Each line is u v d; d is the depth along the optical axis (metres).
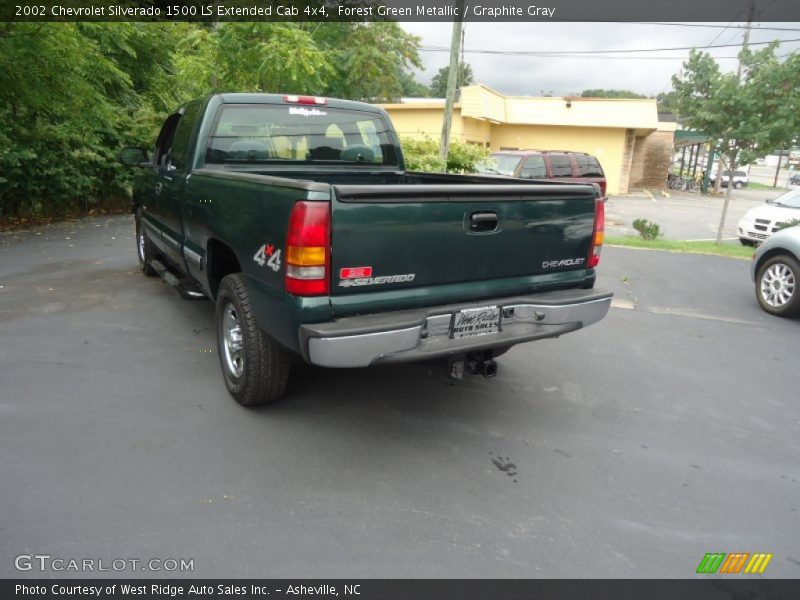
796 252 6.78
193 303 6.23
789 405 4.54
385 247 3.15
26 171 11.37
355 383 4.50
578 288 4.07
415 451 3.57
